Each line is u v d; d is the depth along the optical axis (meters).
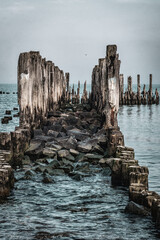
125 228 8.02
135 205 8.91
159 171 14.05
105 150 16.73
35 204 9.55
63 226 8.07
